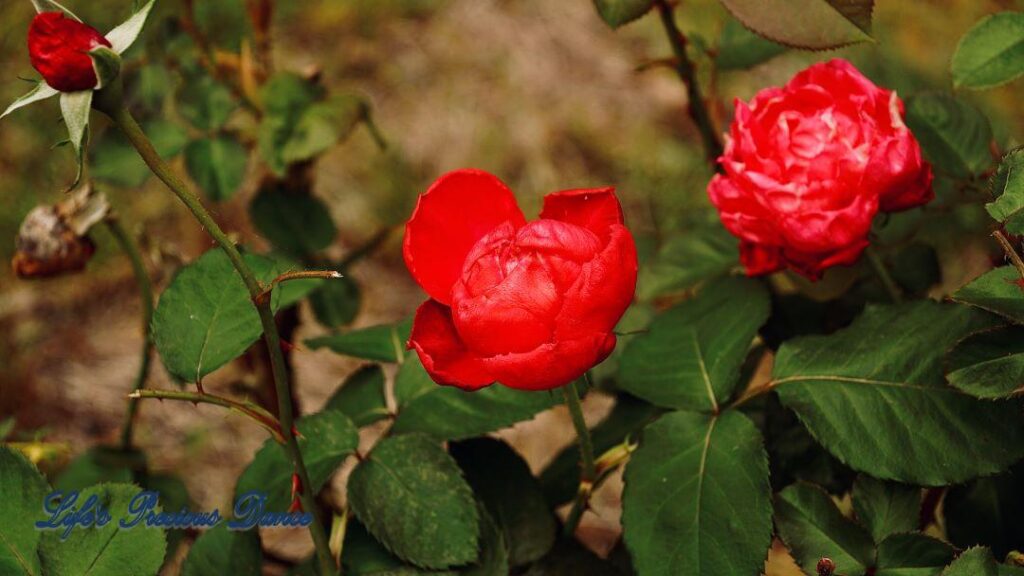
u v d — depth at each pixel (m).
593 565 0.89
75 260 1.04
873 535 0.85
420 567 0.86
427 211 0.83
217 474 1.52
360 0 2.30
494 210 0.84
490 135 2.08
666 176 1.97
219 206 1.53
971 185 0.92
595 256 0.81
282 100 1.06
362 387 0.94
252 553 0.88
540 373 0.80
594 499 1.45
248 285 0.81
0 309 1.76
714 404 0.88
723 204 0.89
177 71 1.10
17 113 1.96
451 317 0.83
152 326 0.84
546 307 0.80
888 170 0.86
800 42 0.85
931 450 0.84
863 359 0.86
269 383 1.10
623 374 0.91
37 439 1.00
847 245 0.87
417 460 0.87
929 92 0.93
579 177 2.01
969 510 0.89
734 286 0.92
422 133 2.09
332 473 0.87
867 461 0.85
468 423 0.90
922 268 0.96
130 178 1.05
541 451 1.57
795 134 0.87
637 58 2.23
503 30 2.29
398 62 2.22
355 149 2.04
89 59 0.77
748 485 0.85
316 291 1.12
